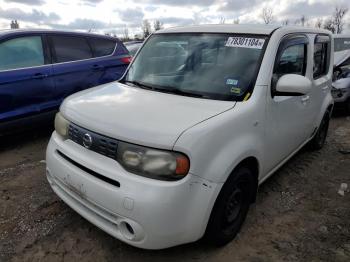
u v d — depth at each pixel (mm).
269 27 3574
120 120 2613
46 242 3002
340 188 4215
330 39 5027
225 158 2623
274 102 3289
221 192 2660
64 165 2836
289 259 2914
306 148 5406
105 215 2559
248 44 3361
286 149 3906
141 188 2365
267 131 3248
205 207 2523
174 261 2832
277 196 3965
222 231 2877
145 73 3697
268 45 3301
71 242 3008
